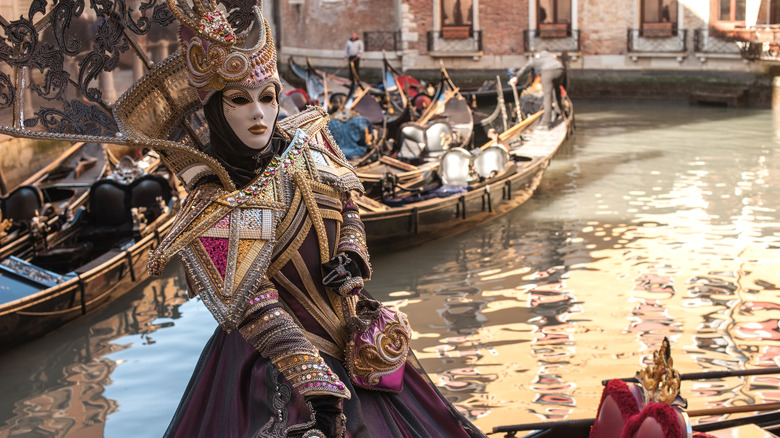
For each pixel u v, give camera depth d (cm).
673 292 801
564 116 1761
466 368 625
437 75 2867
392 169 1217
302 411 127
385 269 919
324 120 152
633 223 1085
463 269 907
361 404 140
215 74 129
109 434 559
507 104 2067
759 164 1468
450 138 1302
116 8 128
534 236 1036
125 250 857
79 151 1205
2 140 1017
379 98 1989
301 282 139
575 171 1448
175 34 136
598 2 2655
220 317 125
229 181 132
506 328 715
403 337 145
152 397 619
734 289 805
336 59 3244
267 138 135
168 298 850
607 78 2636
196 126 141
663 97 2564
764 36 2272
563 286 833
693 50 2512
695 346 657
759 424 269
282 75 3209
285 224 136
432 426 150
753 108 2330
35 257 873
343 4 3206
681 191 1270
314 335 139
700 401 543
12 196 932
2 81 121
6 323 701
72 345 727
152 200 989
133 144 127
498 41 2814
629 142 1741
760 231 1026
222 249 129
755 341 664
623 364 622
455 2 2817
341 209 147
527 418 527
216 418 139
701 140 1745
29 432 567
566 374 605
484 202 1100
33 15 123
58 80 126
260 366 134
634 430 164
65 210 980
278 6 3631
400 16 2905
